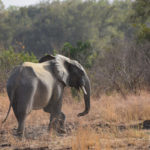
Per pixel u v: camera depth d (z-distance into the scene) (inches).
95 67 1952.5
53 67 951.0
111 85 1792.6
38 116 1208.8
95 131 919.7
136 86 1722.4
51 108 962.7
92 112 1300.4
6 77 1785.2
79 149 738.8
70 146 772.0
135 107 1218.0
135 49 2169.0
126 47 2247.8
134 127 1003.9
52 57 995.3
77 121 1147.3
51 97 944.9
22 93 821.9
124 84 1771.7
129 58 2053.4
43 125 1091.9
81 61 1867.6
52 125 975.6
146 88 1768.0
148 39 2364.7
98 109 1332.4
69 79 1023.0
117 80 1811.0
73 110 1390.3
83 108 1429.6
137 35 2471.7
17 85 824.9
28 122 1127.0
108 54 2139.5
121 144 768.3
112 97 1573.6
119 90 1711.4
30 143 824.9
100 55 2190.0
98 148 708.0
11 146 805.2
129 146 756.6
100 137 861.2
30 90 828.6
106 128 994.1
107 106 1280.8
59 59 995.9
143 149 721.0
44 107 975.6
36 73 861.8
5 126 1064.8
